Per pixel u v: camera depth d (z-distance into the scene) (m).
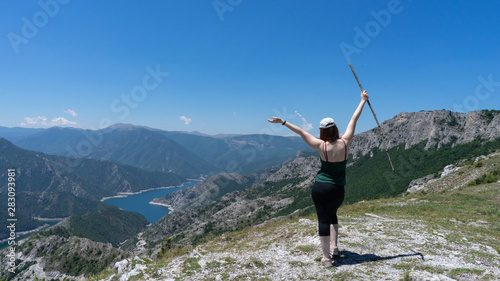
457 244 7.38
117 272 8.29
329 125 4.98
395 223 11.43
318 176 5.34
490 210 16.75
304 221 12.77
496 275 4.73
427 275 4.59
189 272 6.18
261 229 13.26
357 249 6.78
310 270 5.43
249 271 5.68
